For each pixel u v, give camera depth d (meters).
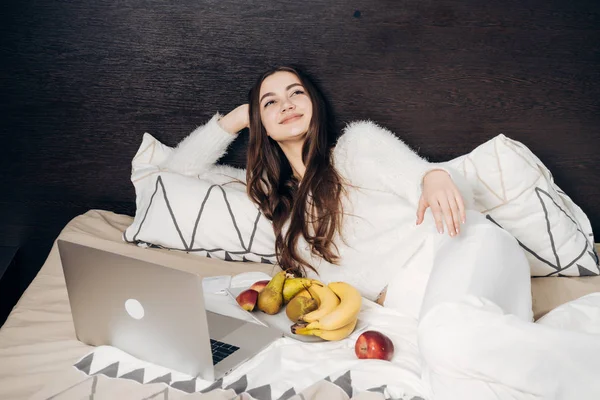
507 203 1.89
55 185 2.31
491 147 1.94
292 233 1.89
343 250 1.86
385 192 1.86
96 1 2.10
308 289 1.62
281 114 1.95
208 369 1.33
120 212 2.34
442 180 1.66
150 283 1.28
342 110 2.17
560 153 2.20
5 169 2.29
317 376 1.36
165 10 2.10
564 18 2.07
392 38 2.10
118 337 1.42
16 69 2.18
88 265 1.34
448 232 1.57
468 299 1.32
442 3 2.06
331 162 1.94
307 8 2.07
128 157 2.26
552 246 1.88
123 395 1.27
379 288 1.83
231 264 1.99
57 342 1.50
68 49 2.15
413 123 2.18
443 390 1.26
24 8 2.12
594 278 1.91
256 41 2.12
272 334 1.52
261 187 2.02
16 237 2.37
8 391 1.32
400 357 1.44
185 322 1.29
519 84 2.13
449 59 2.11
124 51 2.15
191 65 2.15
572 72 2.12
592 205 2.26
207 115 2.20
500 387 1.23
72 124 2.23
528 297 1.56
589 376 1.22
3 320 2.22
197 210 1.99
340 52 2.11
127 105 2.20
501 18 2.07
